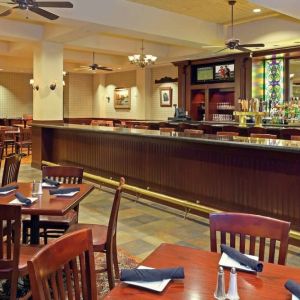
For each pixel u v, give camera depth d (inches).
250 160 161.8
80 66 524.4
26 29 320.2
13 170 151.6
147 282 56.4
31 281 51.9
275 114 355.6
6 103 598.9
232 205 170.9
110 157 249.8
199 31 323.6
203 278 59.3
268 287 56.7
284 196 149.4
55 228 129.7
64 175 144.5
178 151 197.6
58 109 343.0
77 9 244.8
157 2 272.7
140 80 534.0
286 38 310.2
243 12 300.4
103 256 137.1
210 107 425.1
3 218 86.6
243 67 377.1
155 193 209.3
